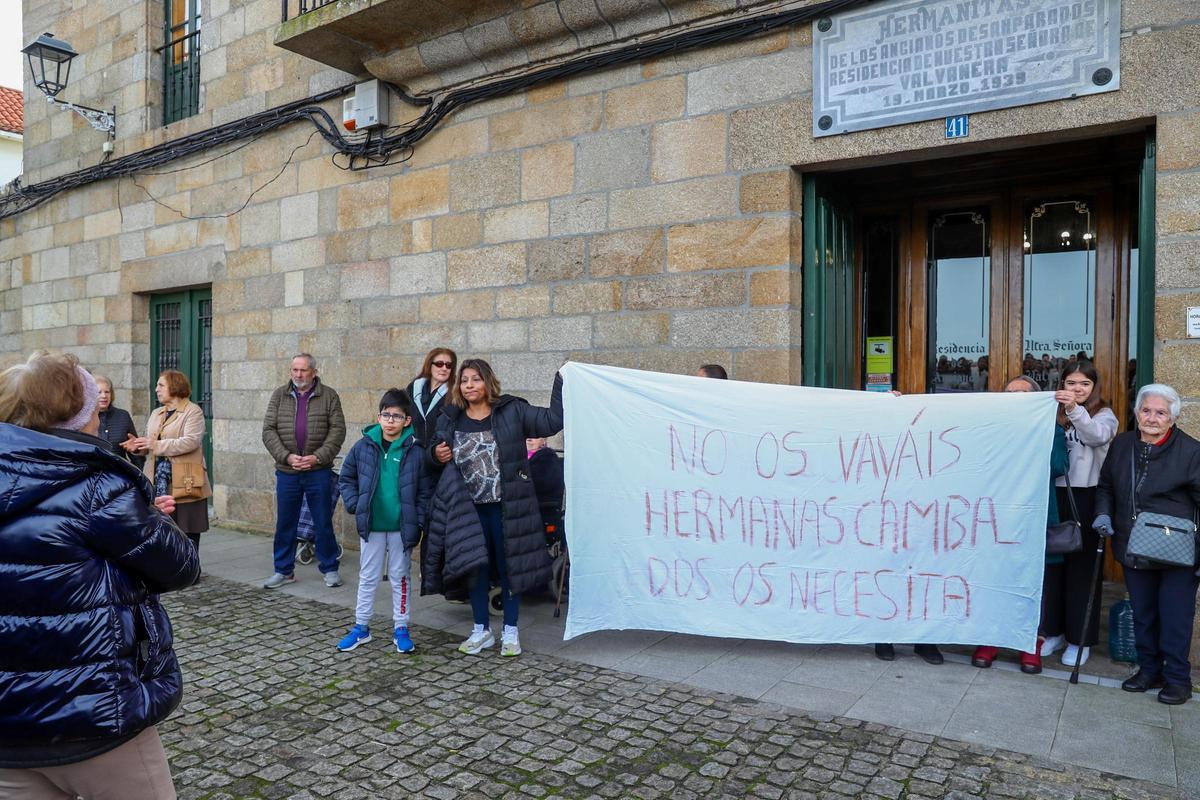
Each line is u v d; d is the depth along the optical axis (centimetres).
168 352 984
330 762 343
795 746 353
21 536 189
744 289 554
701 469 466
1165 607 397
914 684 424
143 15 966
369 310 760
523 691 419
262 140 843
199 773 334
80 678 193
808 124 531
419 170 722
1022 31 463
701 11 556
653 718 384
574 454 464
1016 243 618
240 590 628
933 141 491
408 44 683
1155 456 399
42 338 1114
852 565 450
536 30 616
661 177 588
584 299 625
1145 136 458
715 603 462
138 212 975
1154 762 336
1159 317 436
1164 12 430
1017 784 319
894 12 498
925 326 650
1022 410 429
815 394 460
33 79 1093
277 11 825
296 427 633
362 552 492
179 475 597
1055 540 423
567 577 575
